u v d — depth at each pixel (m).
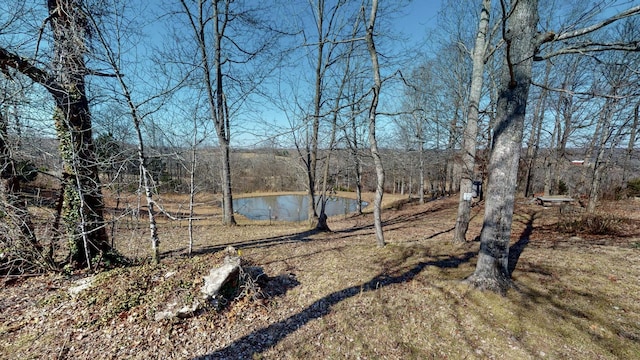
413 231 9.00
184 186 10.27
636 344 2.74
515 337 3.01
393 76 5.87
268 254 6.60
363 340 3.25
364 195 29.47
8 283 4.58
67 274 4.89
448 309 3.63
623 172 15.52
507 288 3.82
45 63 4.41
